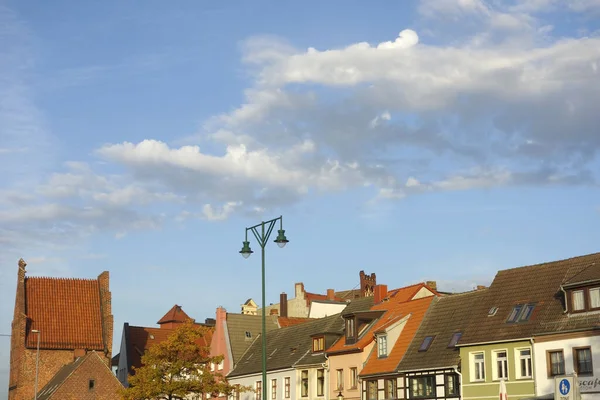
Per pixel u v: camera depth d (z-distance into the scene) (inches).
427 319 2330.2
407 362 2228.1
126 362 3924.7
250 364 3132.4
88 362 3238.2
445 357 2105.1
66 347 3543.3
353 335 2519.7
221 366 3331.7
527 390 1851.6
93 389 3213.6
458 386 2047.2
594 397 1710.1
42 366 3496.6
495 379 1941.4
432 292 2669.8
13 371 3651.6
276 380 2871.6
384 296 2797.7
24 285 3644.2
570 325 1786.4
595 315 1753.2
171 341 2687.0
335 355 2568.9
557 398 1166.3
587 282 1769.2
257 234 1759.4
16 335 3639.3
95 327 3666.3
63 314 3644.2
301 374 2733.8
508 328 1941.4
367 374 2359.7
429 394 2129.7
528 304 1962.4
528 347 1877.5
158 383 2628.0
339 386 2518.5
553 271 2010.3
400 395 2230.6
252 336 3400.6
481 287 2586.1
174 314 4918.8
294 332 3075.8
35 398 3201.3
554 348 1806.1
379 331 2390.5
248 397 3041.3
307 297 4365.2
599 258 1934.1
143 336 4023.1
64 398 3157.0
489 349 1969.7
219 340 3388.3
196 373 2696.9
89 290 3769.7
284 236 1716.3
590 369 1733.5
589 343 1736.0
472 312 2158.0
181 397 2714.1
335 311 3993.6
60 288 3727.9
